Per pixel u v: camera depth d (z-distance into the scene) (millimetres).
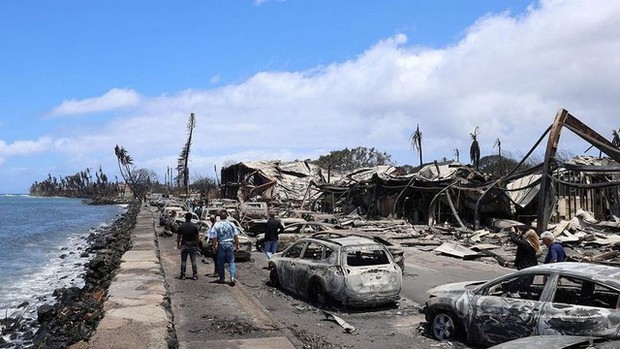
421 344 8922
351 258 11922
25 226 54625
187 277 16125
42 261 28109
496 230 29266
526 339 5305
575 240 23297
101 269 20984
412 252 22500
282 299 12906
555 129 25797
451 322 8945
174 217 36219
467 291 8734
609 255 18891
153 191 143500
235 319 10422
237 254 20031
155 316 10195
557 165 25922
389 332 9750
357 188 42250
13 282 21359
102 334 8945
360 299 11195
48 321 13828
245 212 32219
